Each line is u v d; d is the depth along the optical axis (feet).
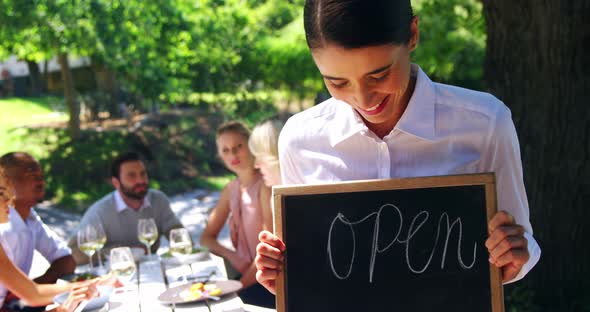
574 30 14.71
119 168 15.53
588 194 15.40
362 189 5.50
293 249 5.59
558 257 15.64
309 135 6.07
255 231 13.42
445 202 5.37
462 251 5.33
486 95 5.59
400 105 5.68
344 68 4.59
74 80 60.44
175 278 12.29
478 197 5.31
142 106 51.93
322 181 6.01
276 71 39.58
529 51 15.15
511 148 5.52
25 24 35.55
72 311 10.55
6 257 11.09
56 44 36.81
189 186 39.24
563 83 15.02
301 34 39.86
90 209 15.83
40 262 19.34
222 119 44.70
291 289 5.57
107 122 50.19
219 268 12.53
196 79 40.01
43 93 68.39
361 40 4.43
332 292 5.52
